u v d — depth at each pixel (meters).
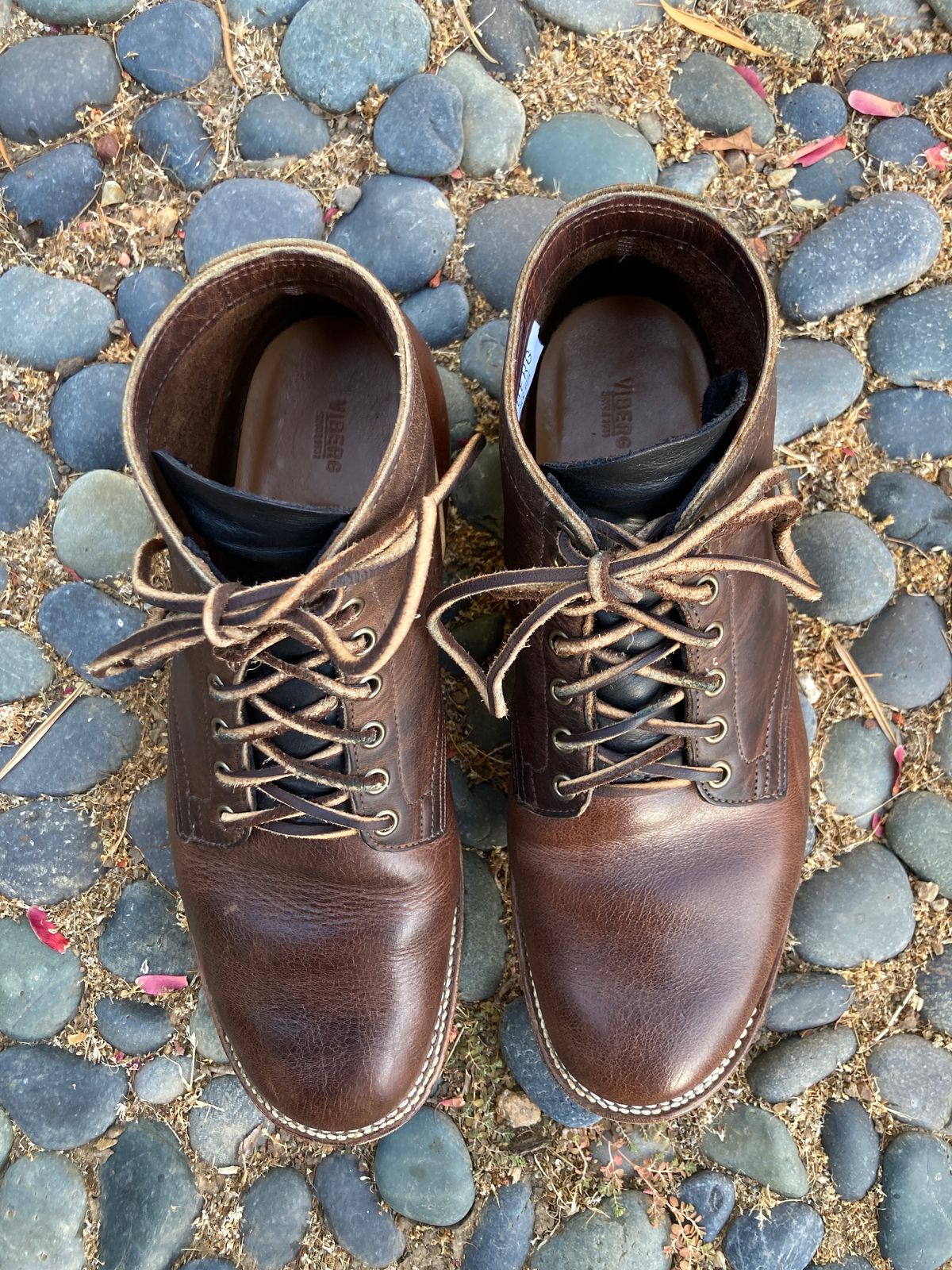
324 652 0.41
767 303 0.41
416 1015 0.45
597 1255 0.48
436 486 0.42
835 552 0.50
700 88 0.51
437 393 0.47
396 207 0.51
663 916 0.44
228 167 0.52
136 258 0.52
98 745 0.51
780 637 0.45
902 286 0.50
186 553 0.39
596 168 0.51
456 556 0.51
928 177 0.51
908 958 0.50
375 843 0.44
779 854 0.45
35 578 0.51
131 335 0.52
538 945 0.46
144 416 0.41
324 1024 0.44
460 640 0.51
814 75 0.52
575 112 0.52
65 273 0.52
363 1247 0.49
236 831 0.44
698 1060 0.44
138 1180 0.50
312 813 0.43
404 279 0.51
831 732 0.51
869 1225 0.49
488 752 0.51
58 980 0.50
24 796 0.51
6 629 0.51
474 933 0.50
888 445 0.51
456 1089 0.50
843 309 0.51
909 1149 0.49
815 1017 0.50
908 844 0.50
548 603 0.39
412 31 0.51
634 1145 0.50
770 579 0.44
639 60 0.52
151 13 0.51
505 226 0.51
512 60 0.52
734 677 0.43
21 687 0.51
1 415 0.52
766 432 0.42
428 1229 0.49
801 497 0.51
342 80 0.51
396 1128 0.46
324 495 0.47
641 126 0.52
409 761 0.44
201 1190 0.50
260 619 0.38
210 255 0.51
